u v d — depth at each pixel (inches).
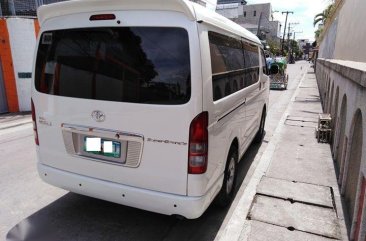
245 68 175.3
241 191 172.9
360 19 259.6
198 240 129.2
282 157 225.6
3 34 383.6
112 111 114.0
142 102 109.0
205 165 109.9
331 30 587.2
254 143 263.1
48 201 159.6
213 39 120.1
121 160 116.1
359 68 157.9
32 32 397.7
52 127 129.5
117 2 107.7
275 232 132.0
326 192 168.4
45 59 127.9
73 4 115.5
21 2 552.7
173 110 105.1
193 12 102.7
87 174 124.8
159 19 105.3
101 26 113.0
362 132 132.2
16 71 398.6
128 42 109.7
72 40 119.9
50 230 134.6
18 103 409.7
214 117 115.9
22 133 295.4
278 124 334.0
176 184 109.8
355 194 136.7
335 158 217.5
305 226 136.6
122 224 139.7
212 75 115.6
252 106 200.5
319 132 265.4
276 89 697.0
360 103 144.3
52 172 133.0
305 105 461.1
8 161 216.8
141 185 114.9
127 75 110.5
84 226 137.8
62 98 123.7
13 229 134.9
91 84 117.0
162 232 134.4
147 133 109.7
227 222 141.8
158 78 106.6
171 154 108.2
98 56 115.0
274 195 164.1
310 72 1365.7
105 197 122.0
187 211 109.5
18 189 173.0
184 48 103.6
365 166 116.6
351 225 132.0
